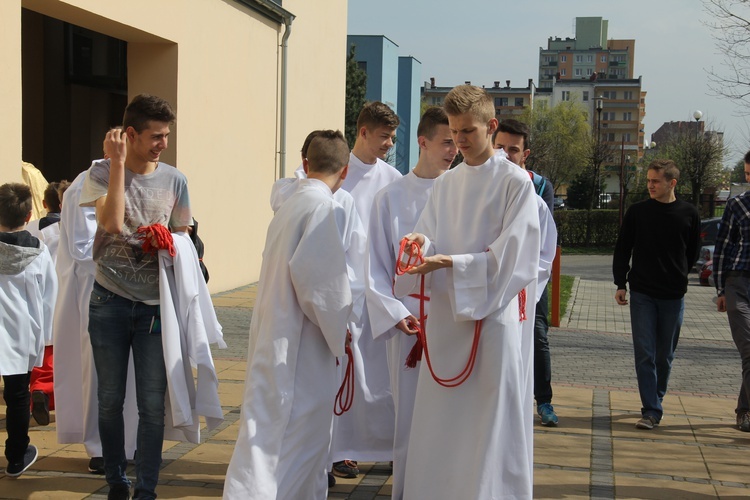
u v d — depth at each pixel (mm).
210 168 12367
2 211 4539
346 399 4312
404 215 4578
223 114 12766
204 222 12273
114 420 4004
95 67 12711
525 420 3816
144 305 4004
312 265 3561
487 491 3588
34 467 4742
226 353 8266
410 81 51531
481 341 3654
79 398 4723
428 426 3754
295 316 3613
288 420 3572
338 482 4711
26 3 8625
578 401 6750
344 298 3609
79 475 4625
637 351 5980
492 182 3725
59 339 4672
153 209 4031
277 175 15203
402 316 4098
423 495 3738
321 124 17797
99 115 13188
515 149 5465
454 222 3848
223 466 4832
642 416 5980
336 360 3820
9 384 4465
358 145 5152
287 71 15461
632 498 4457
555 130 70125
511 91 132750
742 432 5906
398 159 51938
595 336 10641
